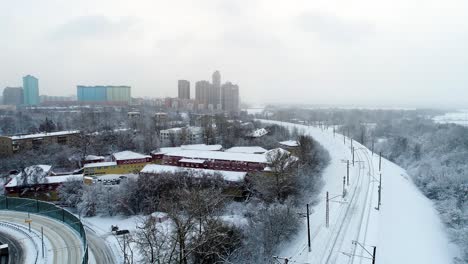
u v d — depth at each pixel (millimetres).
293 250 56438
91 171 114562
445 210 86625
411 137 189000
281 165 96750
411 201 88500
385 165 123938
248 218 74125
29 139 141250
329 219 66812
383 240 59844
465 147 135875
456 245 68500
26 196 99188
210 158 120938
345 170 109625
